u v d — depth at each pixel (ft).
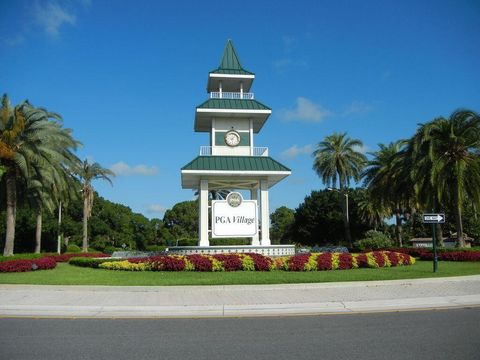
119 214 306.96
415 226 314.96
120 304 45.98
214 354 26.50
